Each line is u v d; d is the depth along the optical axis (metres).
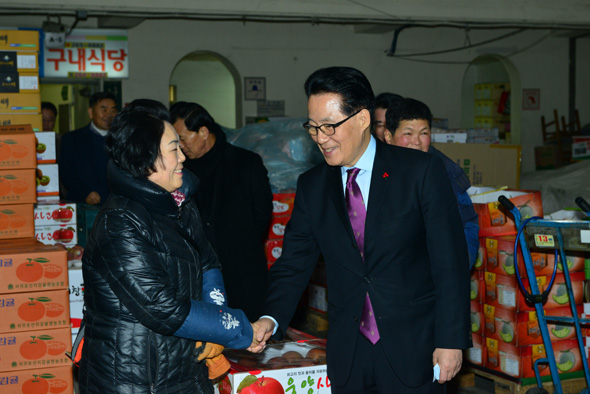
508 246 3.51
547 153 11.43
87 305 1.78
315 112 1.88
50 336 2.70
